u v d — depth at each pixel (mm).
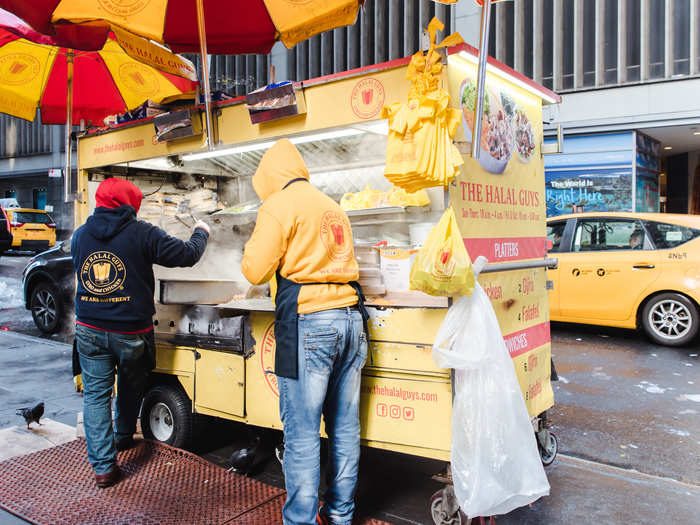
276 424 2977
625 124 12227
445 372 2488
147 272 3098
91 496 2883
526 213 3197
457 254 2271
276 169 2531
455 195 2516
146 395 3729
